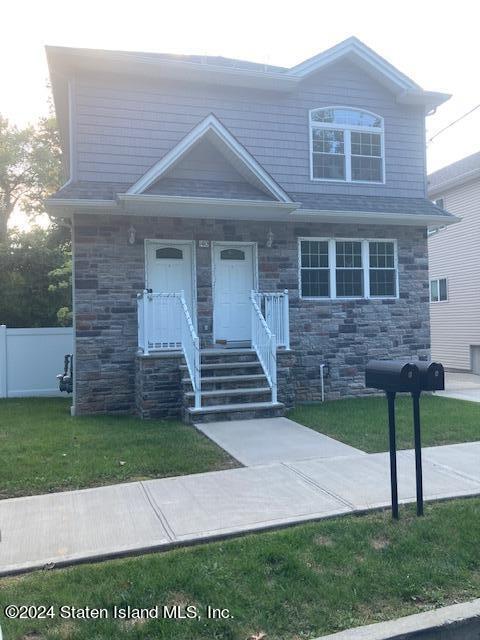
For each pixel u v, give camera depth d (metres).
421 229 12.64
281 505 4.90
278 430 8.03
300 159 12.05
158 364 9.46
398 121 12.90
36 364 13.41
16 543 4.17
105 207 9.94
